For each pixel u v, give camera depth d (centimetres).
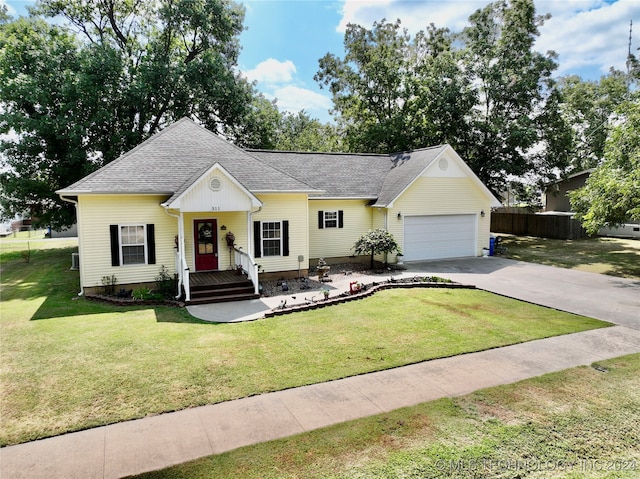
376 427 535
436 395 627
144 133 2542
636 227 2753
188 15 2519
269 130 3072
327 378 692
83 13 2561
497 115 2700
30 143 2069
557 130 2616
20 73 2088
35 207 2297
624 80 3781
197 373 712
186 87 2536
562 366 736
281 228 1555
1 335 914
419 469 448
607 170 1630
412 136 2859
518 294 1297
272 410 586
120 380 684
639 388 645
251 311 1121
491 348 830
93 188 1239
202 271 1449
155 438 518
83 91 2070
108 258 1309
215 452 487
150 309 1148
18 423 554
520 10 2562
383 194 1912
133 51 2659
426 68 2916
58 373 711
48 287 1470
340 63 3262
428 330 944
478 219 2062
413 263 1903
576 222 2800
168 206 1206
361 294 1258
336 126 3978
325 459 468
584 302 1193
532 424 539
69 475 446
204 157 1513
